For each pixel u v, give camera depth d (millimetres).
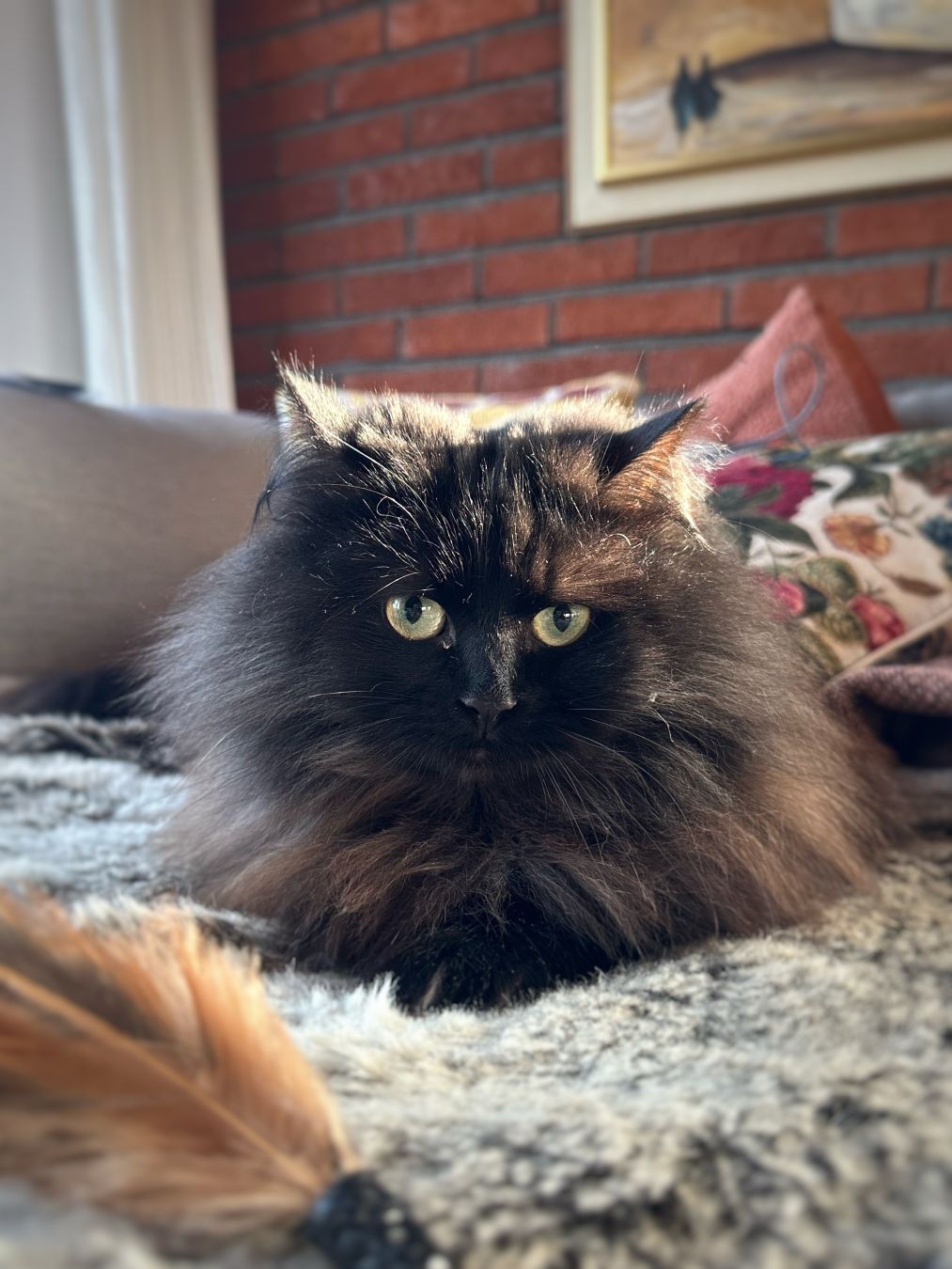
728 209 1315
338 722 456
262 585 479
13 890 292
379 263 1574
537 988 385
